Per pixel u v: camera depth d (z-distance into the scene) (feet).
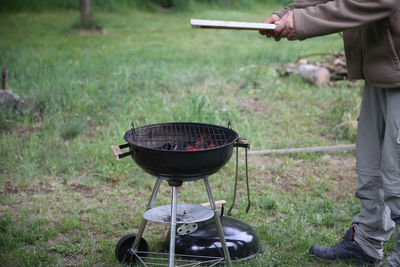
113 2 62.03
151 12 64.28
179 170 7.76
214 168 8.06
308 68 24.59
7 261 9.21
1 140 15.80
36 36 41.70
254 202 12.42
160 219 8.75
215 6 68.90
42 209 11.77
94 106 19.36
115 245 10.07
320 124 19.15
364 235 8.99
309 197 12.89
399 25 7.32
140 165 8.11
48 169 14.15
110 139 16.20
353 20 7.20
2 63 26.32
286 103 21.50
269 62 29.60
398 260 8.25
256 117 19.51
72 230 10.85
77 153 15.12
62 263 9.32
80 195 12.77
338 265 9.34
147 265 9.28
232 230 9.70
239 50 36.29
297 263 9.41
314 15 7.36
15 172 13.93
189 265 9.27
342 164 15.47
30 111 18.57
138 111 19.20
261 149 16.35
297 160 15.61
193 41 42.47
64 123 17.47
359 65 8.32
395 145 7.75
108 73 25.40
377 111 8.30
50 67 25.58
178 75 24.71
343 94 22.09
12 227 10.65
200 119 17.51
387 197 8.06
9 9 55.31
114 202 12.39
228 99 21.09
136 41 41.57
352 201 12.48
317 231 10.85
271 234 10.62
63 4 59.98
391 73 7.52
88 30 46.11
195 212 9.11
